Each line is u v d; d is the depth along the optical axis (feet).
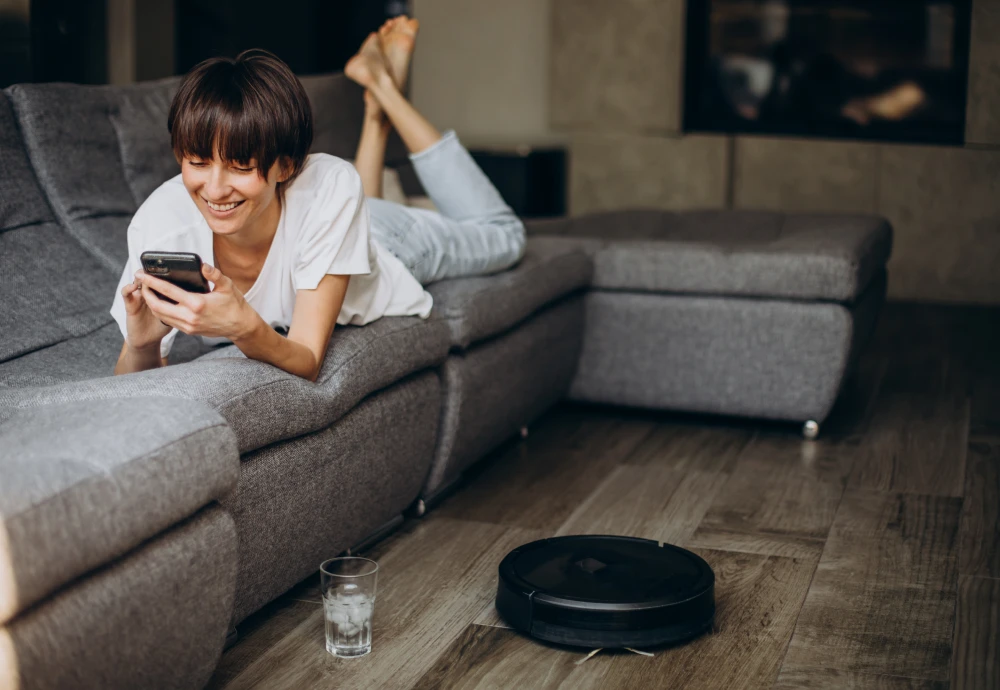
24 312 6.25
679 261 9.19
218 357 5.17
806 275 8.82
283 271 5.43
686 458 8.46
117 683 3.87
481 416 7.38
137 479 3.86
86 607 3.68
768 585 6.02
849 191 16.01
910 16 15.67
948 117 15.74
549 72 17.62
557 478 7.92
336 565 5.16
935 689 4.85
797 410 9.01
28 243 6.58
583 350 9.59
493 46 18.17
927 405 10.03
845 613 5.65
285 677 4.93
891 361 11.82
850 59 16.10
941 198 15.56
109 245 6.95
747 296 9.09
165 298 4.67
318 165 5.37
